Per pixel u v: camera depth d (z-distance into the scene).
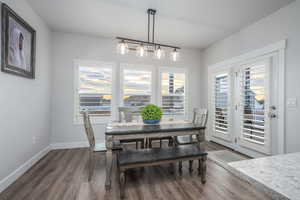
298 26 2.19
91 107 3.56
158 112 2.44
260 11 2.50
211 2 2.30
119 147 2.12
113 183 1.97
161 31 3.29
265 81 2.61
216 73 3.82
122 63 3.77
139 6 2.42
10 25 1.90
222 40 3.68
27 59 2.31
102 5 2.41
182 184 1.95
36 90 2.65
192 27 3.10
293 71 2.25
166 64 4.15
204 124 2.46
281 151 2.38
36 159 2.63
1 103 1.80
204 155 2.01
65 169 2.35
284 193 0.54
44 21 2.92
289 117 2.30
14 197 1.66
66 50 3.40
